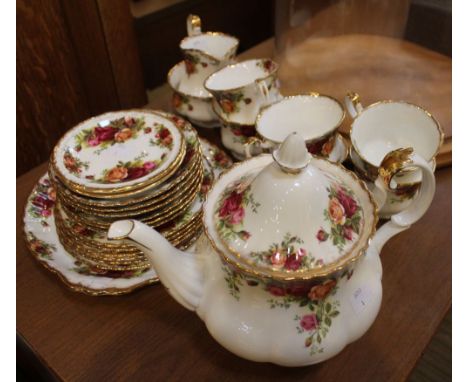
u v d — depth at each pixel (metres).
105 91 1.16
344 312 0.41
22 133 1.14
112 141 0.60
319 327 0.40
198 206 0.59
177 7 1.34
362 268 0.43
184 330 0.51
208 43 0.82
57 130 1.20
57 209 0.61
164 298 0.55
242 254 0.39
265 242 0.39
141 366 0.48
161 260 0.41
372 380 0.46
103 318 0.53
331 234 0.39
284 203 0.39
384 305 0.52
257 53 0.98
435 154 0.55
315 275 0.37
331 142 0.59
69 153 0.58
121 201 0.52
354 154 0.58
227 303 0.42
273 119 0.61
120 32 1.07
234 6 1.52
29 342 0.51
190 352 0.49
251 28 1.64
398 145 0.62
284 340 0.41
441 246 0.58
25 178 0.73
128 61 1.13
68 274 0.55
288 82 0.81
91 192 0.52
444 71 0.81
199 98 0.76
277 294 0.39
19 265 0.59
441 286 0.54
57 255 0.58
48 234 0.61
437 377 1.01
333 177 0.45
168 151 0.57
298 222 0.39
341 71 0.83
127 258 0.55
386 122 0.62
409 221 0.45
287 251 0.38
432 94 0.75
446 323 1.11
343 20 0.92
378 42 0.91
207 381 0.47
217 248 0.40
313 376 0.47
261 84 0.65
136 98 1.20
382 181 0.41
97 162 0.57
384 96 0.75
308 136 0.60
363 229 0.41
